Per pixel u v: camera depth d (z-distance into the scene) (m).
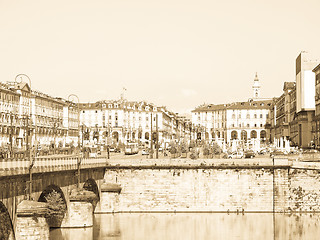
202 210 147.50
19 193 89.12
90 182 142.00
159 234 118.75
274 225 128.88
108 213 145.88
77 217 121.62
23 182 90.62
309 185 145.38
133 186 148.88
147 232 120.38
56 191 113.69
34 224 88.69
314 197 145.12
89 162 133.62
